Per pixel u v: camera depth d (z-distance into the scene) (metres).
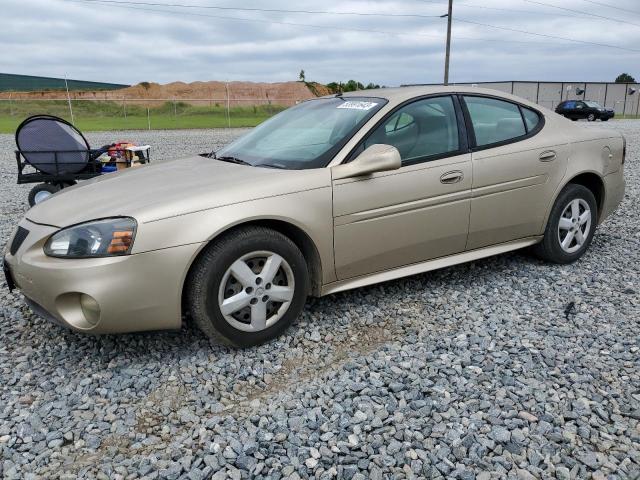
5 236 5.80
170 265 2.88
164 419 2.62
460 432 2.44
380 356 3.13
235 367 3.04
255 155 3.76
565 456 2.27
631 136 19.39
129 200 3.04
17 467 2.27
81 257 2.82
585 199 4.61
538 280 4.29
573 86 46.81
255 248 3.10
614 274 4.42
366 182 3.45
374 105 3.76
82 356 3.22
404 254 3.73
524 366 2.99
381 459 2.28
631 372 2.91
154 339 3.39
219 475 2.19
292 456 2.30
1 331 3.56
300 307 3.37
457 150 3.88
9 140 18.56
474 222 3.97
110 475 2.22
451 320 3.60
